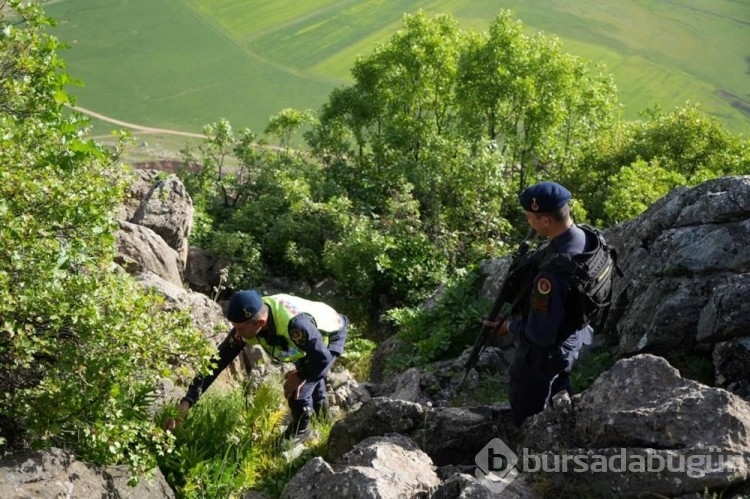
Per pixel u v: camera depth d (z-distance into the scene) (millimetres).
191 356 5973
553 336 5617
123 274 6164
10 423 5523
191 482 5812
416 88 31984
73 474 5262
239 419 6695
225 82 85625
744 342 6449
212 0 107875
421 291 14938
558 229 5750
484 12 102688
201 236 17266
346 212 18922
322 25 99438
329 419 7512
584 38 97062
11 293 5293
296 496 5391
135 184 12664
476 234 18078
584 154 27312
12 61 7910
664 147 24859
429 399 7906
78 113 7828
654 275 7418
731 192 7230
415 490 5270
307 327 6387
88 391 5391
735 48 95938
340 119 31531
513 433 6211
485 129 30203
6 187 5711
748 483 4715
